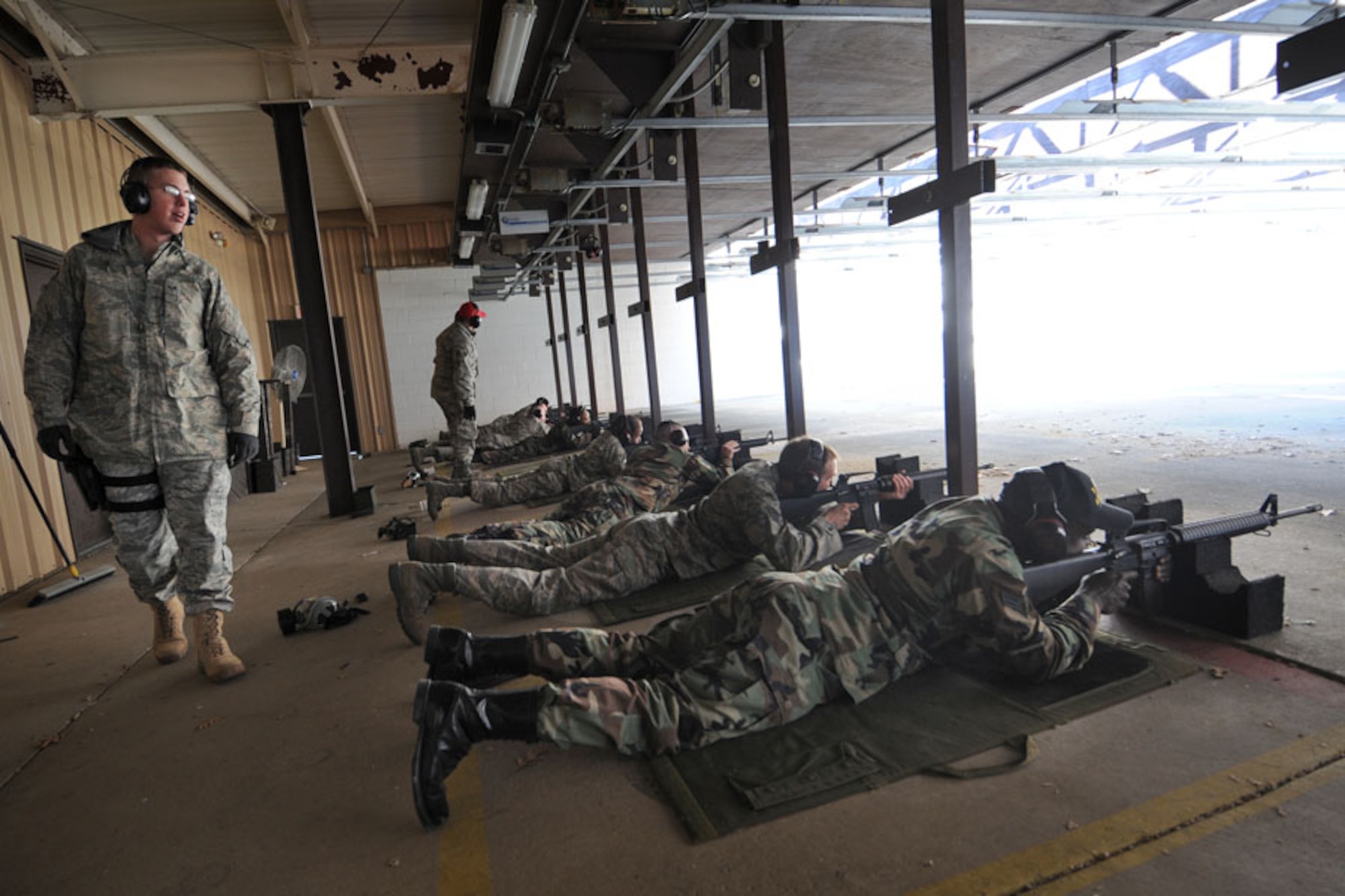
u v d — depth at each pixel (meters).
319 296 6.75
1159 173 11.93
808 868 1.67
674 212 11.13
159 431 3.07
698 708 2.06
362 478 10.43
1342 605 2.75
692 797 1.94
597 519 4.39
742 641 2.21
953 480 3.62
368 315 14.86
